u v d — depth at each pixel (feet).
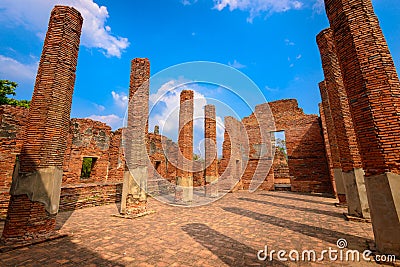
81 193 31.99
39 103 18.67
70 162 44.73
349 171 24.30
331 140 34.17
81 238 17.39
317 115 55.62
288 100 61.00
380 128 13.80
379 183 13.61
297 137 57.06
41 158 17.79
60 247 15.29
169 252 14.34
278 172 68.54
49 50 19.89
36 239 16.29
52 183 18.10
